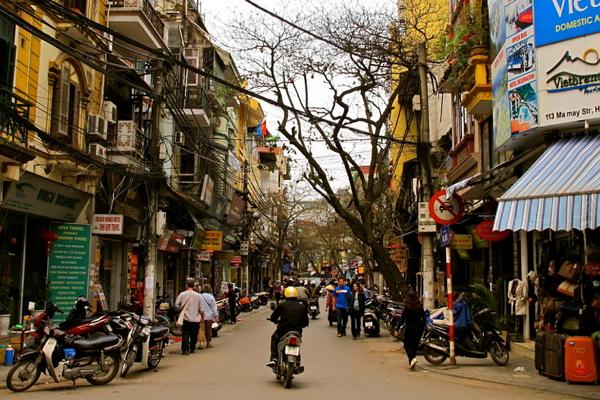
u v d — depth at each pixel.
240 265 45.16
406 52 18.02
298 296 11.02
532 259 14.64
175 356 14.79
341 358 14.36
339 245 52.47
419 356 14.54
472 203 17.89
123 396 8.92
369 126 19.31
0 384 9.97
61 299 16.20
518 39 11.82
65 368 9.98
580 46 10.80
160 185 16.61
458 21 17.42
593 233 11.41
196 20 28.25
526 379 10.45
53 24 15.19
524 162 12.87
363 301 19.86
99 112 18.14
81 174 16.17
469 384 10.27
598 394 8.95
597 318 10.45
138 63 20.91
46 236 16.00
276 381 10.62
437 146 23.14
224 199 34.62
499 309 16.05
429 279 14.84
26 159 12.20
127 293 21.69
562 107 10.88
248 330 23.08
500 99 12.73
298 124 18.56
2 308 13.30
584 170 9.20
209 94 28.58
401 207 29.28
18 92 13.72
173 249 25.27
